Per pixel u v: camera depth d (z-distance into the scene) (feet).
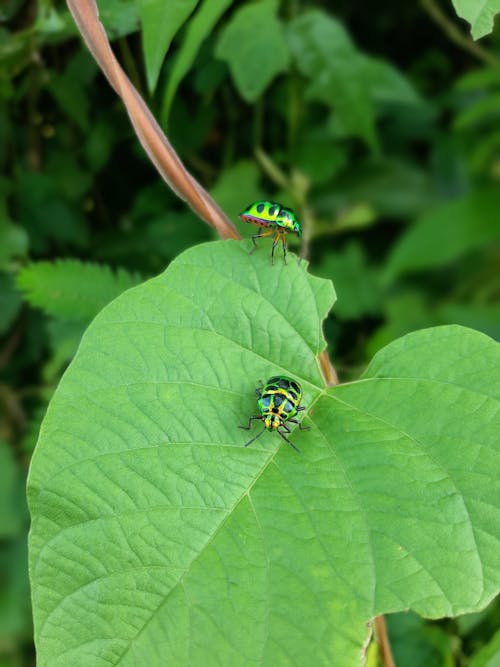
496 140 1.53
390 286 1.55
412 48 1.65
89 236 1.15
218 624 0.50
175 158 0.63
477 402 0.57
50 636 0.50
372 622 0.50
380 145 1.59
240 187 1.14
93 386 0.56
